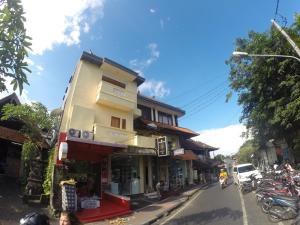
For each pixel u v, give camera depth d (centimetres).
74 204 1323
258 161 4938
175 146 2903
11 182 1741
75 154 1734
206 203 1638
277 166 2000
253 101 1978
